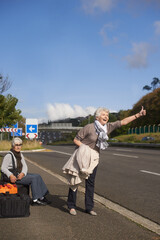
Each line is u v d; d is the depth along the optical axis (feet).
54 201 18.67
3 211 14.92
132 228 13.78
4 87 60.39
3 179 17.08
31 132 87.56
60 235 12.57
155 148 95.66
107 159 52.11
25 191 17.17
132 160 50.26
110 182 28.30
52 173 34.71
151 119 286.46
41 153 71.26
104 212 16.52
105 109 15.70
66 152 75.41
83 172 14.93
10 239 12.06
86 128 15.52
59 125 391.24
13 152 17.37
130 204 19.29
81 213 16.14
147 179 30.12
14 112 51.70
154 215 16.66
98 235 12.67
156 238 12.51
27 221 14.44
